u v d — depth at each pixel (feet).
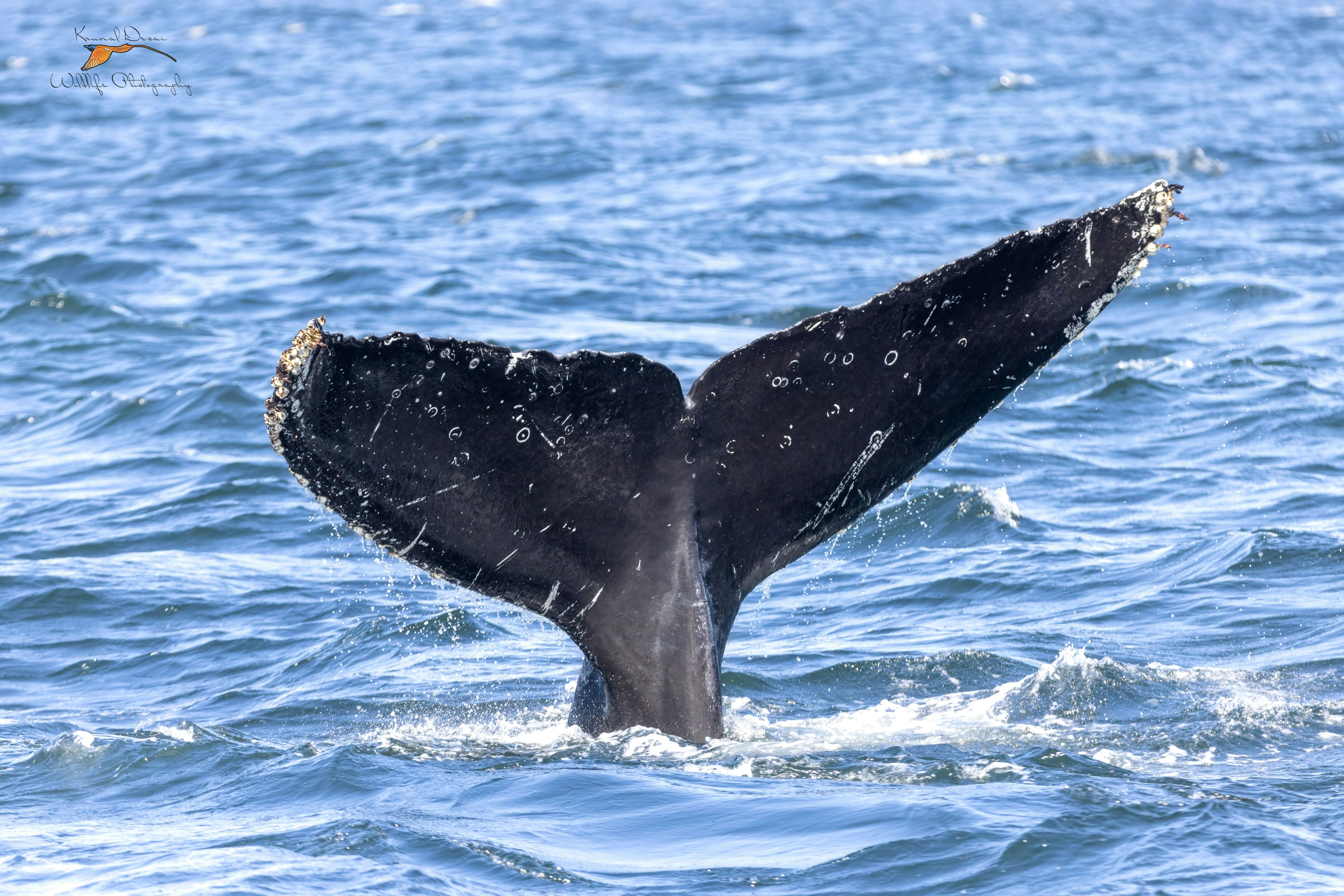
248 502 180.55
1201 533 152.66
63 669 124.77
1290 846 63.87
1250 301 283.59
